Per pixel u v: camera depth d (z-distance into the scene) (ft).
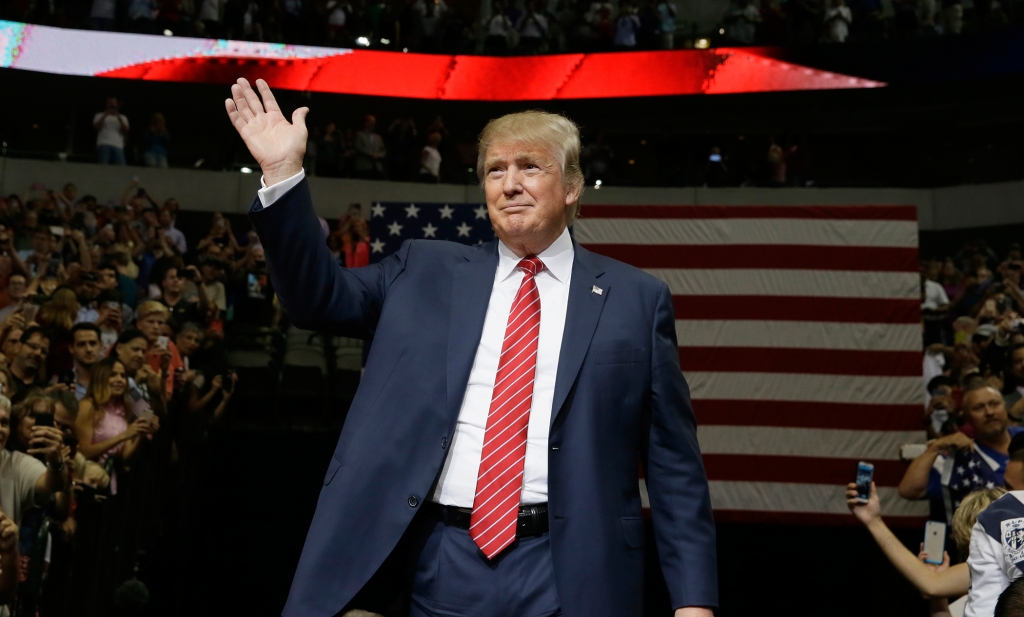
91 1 49.24
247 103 5.77
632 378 5.82
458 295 5.96
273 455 26.78
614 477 5.66
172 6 49.62
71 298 19.04
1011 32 45.83
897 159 54.54
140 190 37.86
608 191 46.80
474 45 52.80
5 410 11.49
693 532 5.90
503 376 5.70
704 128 54.80
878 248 23.70
